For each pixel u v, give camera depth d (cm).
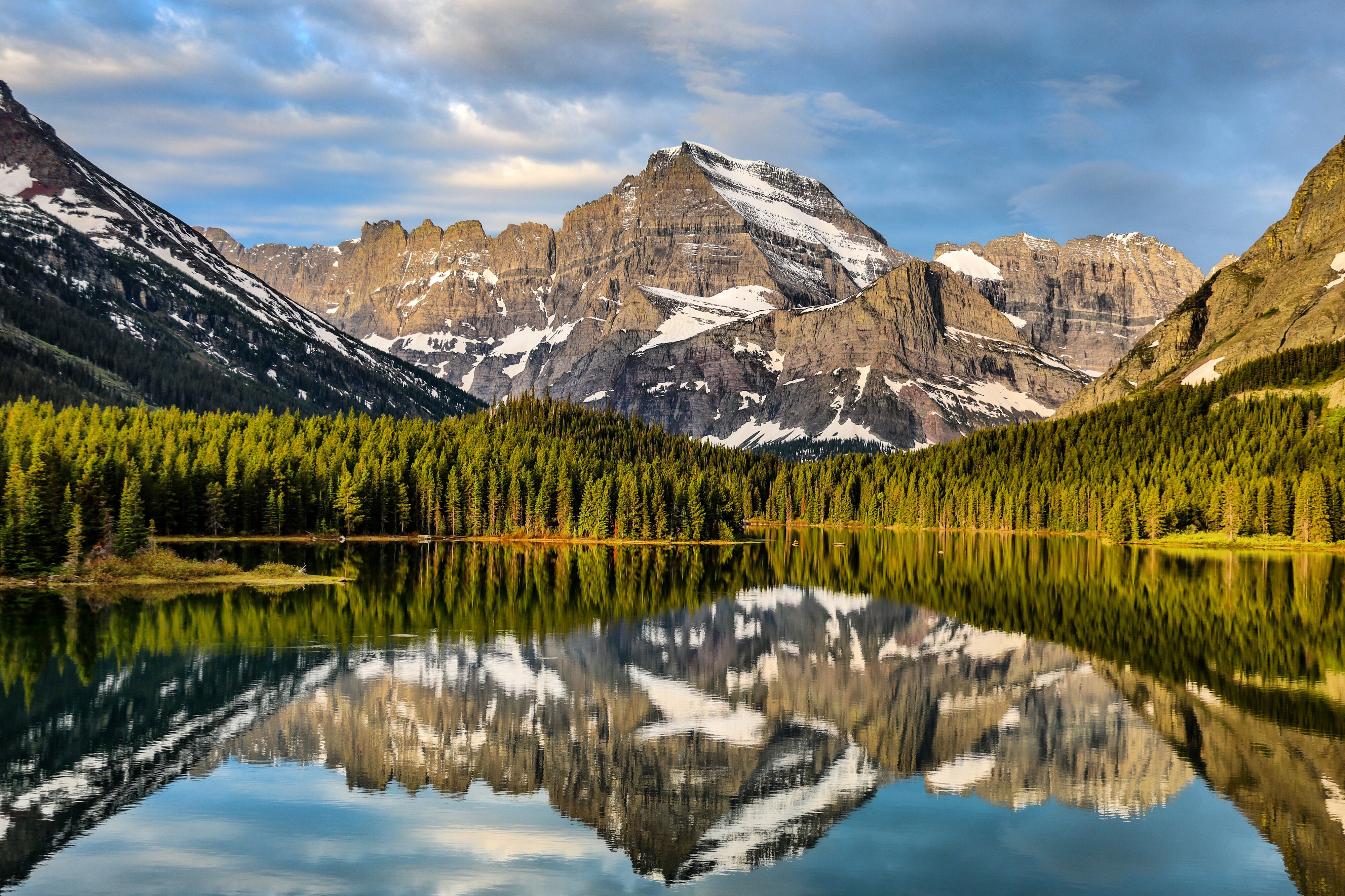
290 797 5094
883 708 7075
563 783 5428
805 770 5728
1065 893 4100
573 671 8019
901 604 12131
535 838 4656
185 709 6556
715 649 9088
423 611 10781
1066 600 12450
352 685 7319
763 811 5075
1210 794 5303
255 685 7256
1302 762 5797
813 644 9412
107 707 6588
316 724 6347
